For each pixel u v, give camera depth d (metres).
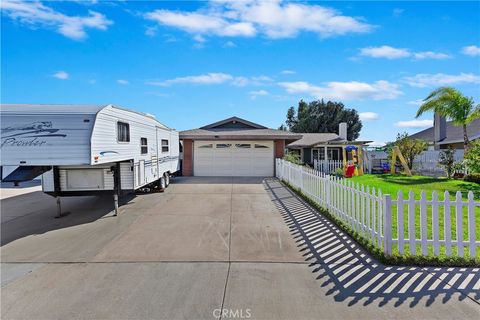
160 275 3.84
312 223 6.29
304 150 25.52
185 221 6.70
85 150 6.34
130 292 3.39
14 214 8.02
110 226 6.43
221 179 15.27
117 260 4.40
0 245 5.29
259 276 3.76
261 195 10.14
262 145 17.02
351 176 16.16
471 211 4.01
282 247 4.83
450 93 14.83
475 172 12.23
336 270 3.89
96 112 6.54
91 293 3.39
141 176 9.14
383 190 10.27
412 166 18.53
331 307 3.01
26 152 6.26
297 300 3.15
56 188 7.48
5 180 6.64
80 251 4.86
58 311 3.03
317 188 7.90
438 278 3.57
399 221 4.18
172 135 13.66
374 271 3.82
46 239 5.62
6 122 6.24
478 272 3.70
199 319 2.84
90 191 7.62
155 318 2.88
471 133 19.47
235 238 5.37
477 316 2.80
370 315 2.86
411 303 3.05
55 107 6.79
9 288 3.56
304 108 45.50
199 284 3.56
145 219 6.97
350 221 5.61
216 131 18.48
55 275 3.92
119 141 7.64
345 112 41.56
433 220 4.07
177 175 17.03
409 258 4.04
